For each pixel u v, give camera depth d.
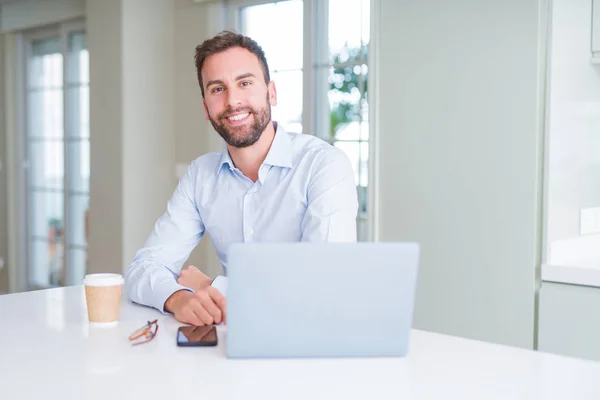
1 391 1.07
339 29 3.67
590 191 2.82
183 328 1.44
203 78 1.75
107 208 4.34
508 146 2.61
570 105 2.65
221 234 1.97
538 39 2.52
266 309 1.22
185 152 4.38
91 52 4.39
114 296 1.50
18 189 5.55
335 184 1.75
